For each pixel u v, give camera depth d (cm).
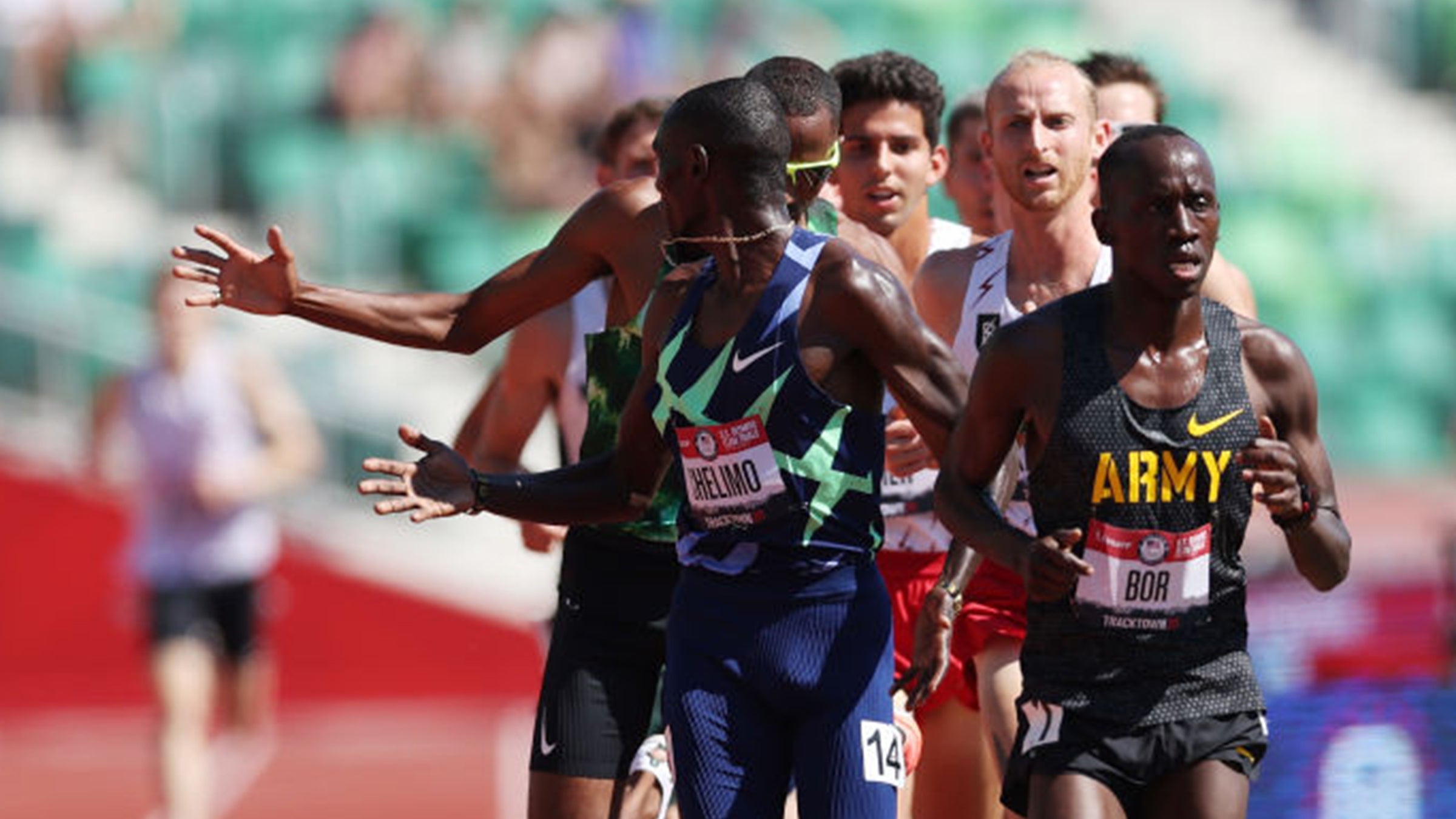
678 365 1540
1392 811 2558
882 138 2122
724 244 1516
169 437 3666
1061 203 1866
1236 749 1537
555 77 5509
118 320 4669
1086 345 1522
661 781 1814
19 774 4294
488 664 4734
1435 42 6875
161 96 5381
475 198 5431
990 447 1562
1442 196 6344
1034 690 1553
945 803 2047
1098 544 1516
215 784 4166
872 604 1570
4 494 4581
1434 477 5450
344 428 4722
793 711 1562
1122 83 2425
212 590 3669
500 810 3906
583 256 1792
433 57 5578
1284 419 1535
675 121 1521
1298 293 5922
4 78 5506
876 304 1516
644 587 1847
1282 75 6719
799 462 1523
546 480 1652
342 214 5288
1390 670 2789
